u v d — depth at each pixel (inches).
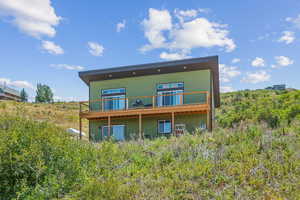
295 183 256.5
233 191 251.1
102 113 641.0
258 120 581.9
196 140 412.8
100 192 255.3
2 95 1939.0
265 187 254.4
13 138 266.1
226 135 419.2
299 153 322.3
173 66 639.1
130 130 673.6
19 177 257.4
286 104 685.9
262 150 340.5
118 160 348.5
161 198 252.4
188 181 279.3
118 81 711.1
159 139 480.1
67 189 265.1
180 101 645.3
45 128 325.1
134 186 275.1
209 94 636.1
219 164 309.3
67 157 288.0
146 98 675.4
